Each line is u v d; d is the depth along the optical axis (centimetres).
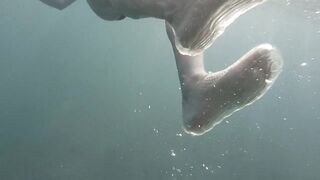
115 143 2180
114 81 2970
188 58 287
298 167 2294
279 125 2812
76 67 3122
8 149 2117
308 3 1933
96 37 3425
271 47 252
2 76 2966
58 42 3378
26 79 2902
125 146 2161
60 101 2586
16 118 2434
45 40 3409
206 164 2128
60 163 2025
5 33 3419
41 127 2334
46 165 2016
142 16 271
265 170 2227
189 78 285
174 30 233
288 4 2105
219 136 2347
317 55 3055
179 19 226
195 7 217
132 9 270
